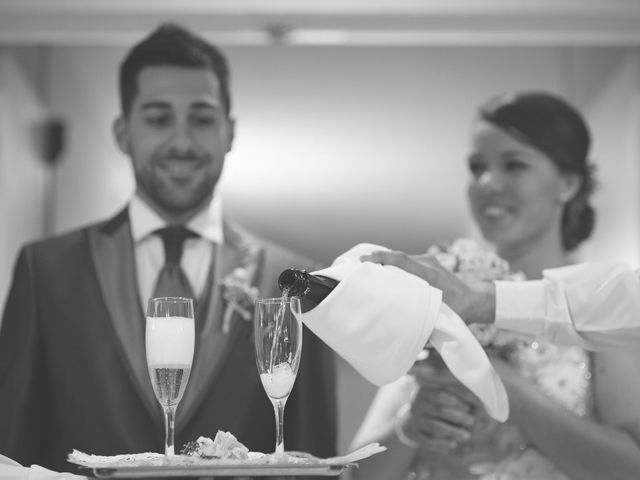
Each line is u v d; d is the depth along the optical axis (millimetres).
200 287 3416
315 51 4387
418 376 2955
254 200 4215
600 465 2846
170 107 3635
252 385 3199
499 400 2107
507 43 4395
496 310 2277
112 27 4309
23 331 3184
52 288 3248
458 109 4328
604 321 2268
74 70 4277
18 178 4191
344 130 4316
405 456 3180
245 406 3164
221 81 3744
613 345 2303
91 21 4301
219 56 3762
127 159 4152
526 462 2969
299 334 2021
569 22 4395
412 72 4375
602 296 2273
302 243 4191
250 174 4238
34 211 4156
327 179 4254
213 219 3592
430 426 2975
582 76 4355
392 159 4262
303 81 4359
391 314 2049
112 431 3062
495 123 3754
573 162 3713
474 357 2076
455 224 4234
